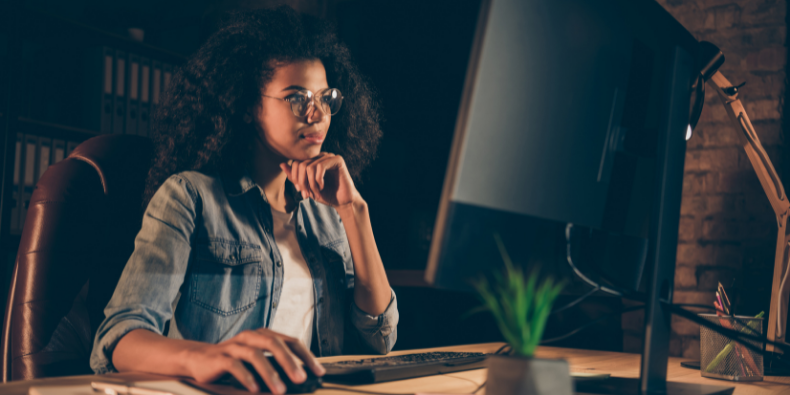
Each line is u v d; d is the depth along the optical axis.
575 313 2.03
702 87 0.86
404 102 2.87
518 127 0.57
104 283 1.11
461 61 2.82
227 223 1.12
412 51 2.88
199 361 0.65
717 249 1.91
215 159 1.18
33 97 2.63
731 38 1.93
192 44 3.35
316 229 1.29
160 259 0.95
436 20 2.85
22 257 1.06
